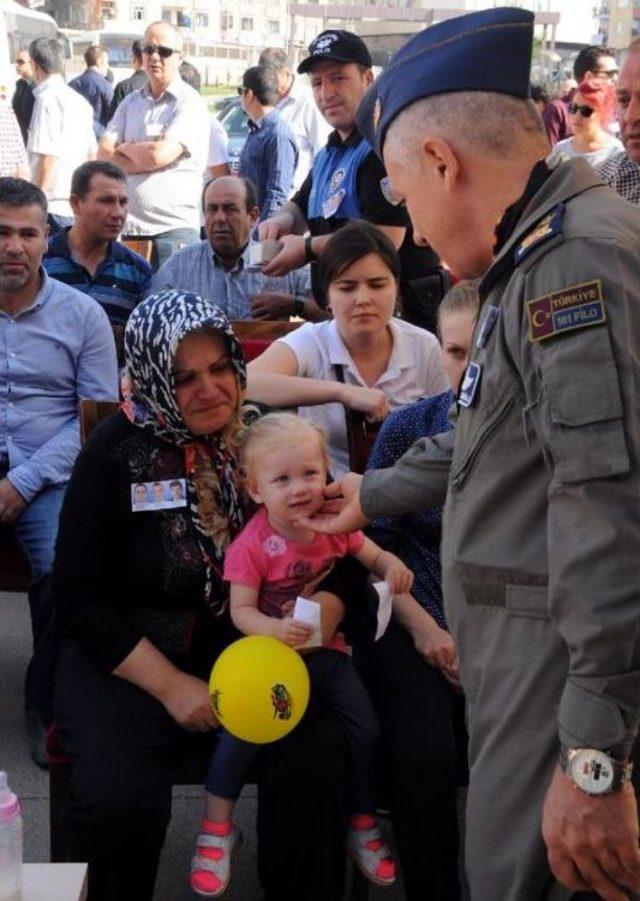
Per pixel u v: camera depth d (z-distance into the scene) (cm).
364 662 254
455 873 243
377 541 266
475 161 160
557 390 145
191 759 245
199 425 235
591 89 552
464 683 172
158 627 239
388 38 1353
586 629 143
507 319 155
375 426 296
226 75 3394
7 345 354
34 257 348
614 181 425
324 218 434
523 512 158
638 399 142
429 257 408
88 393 362
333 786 227
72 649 243
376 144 178
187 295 236
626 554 141
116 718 229
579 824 147
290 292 488
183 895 270
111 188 450
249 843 289
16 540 344
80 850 222
